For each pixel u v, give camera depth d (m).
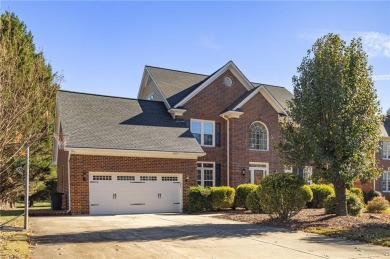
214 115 27.09
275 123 28.30
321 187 23.83
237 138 26.81
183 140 23.22
